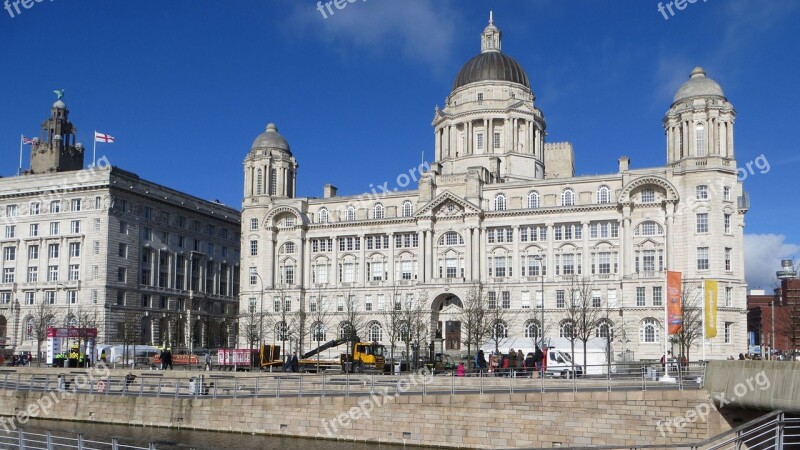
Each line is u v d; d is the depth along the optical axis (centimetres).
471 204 14050
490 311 12938
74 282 15662
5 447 3734
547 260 13750
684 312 11394
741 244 12850
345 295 14912
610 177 13688
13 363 12525
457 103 16675
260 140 16275
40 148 18200
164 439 6138
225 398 6656
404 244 14775
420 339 13450
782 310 15638
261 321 14012
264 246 15538
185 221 17875
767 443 4862
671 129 13438
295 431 6362
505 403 5912
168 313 16638
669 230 12888
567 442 5753
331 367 10419
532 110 16275
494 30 17212
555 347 11319
